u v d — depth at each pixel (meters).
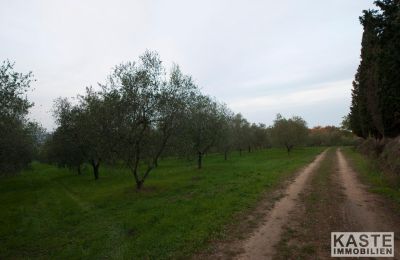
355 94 57.25
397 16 16.52
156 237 11.39
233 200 16.20
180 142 25.19
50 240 13.73
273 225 11.71
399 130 31.30
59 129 39.53
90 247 11.73
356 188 18.86
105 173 44.84
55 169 66.00
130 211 16.77
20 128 26.98
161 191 22.64
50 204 22.61
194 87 25.75
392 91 22.02
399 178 19.23
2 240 14.39
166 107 23.20
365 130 49.09
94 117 24.41
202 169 38.56
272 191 18.86
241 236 10.64
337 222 11.63
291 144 74.44
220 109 47.59
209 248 9.73
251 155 72.44
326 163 38.41
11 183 41.50
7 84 19.28
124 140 22.80
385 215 12.45
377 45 19.58
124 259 9.77
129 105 22.34
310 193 17.64
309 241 9.79
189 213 14.30
